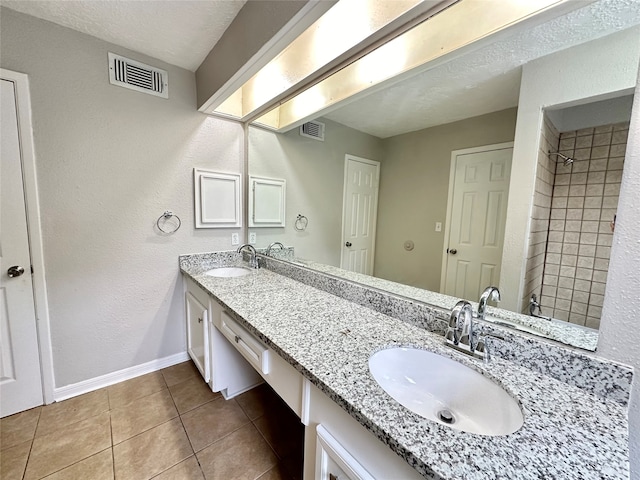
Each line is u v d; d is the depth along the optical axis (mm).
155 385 1909
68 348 1726
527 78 893
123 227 1835
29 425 1519
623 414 675
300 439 1511
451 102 1109
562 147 820
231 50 1488
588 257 777
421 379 954
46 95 1512
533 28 863
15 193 1484
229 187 2254
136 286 1935
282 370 1019
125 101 1756
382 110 1359
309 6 986
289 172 1959
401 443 573
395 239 1356
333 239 1676
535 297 893
